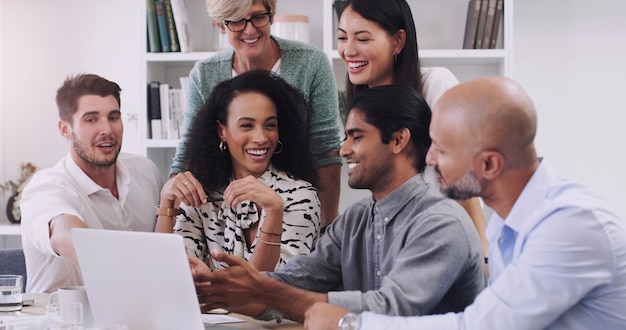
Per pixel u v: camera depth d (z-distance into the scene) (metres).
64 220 2.75
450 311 2.11
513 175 1.73
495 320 1.68
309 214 2.78
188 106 3.26
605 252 1.64
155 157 4.33
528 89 4.38
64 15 4.70
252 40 3.04
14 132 4.77
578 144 4.36
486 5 4.11
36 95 4.74
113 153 3.08
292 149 2.89
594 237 1.63
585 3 4.35
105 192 3.10
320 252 2.33
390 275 2.00
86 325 2.29
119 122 3.11
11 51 4.74
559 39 4.36
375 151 2.09
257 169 2.81
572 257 1.63
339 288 2.36
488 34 4.12
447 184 1.76
